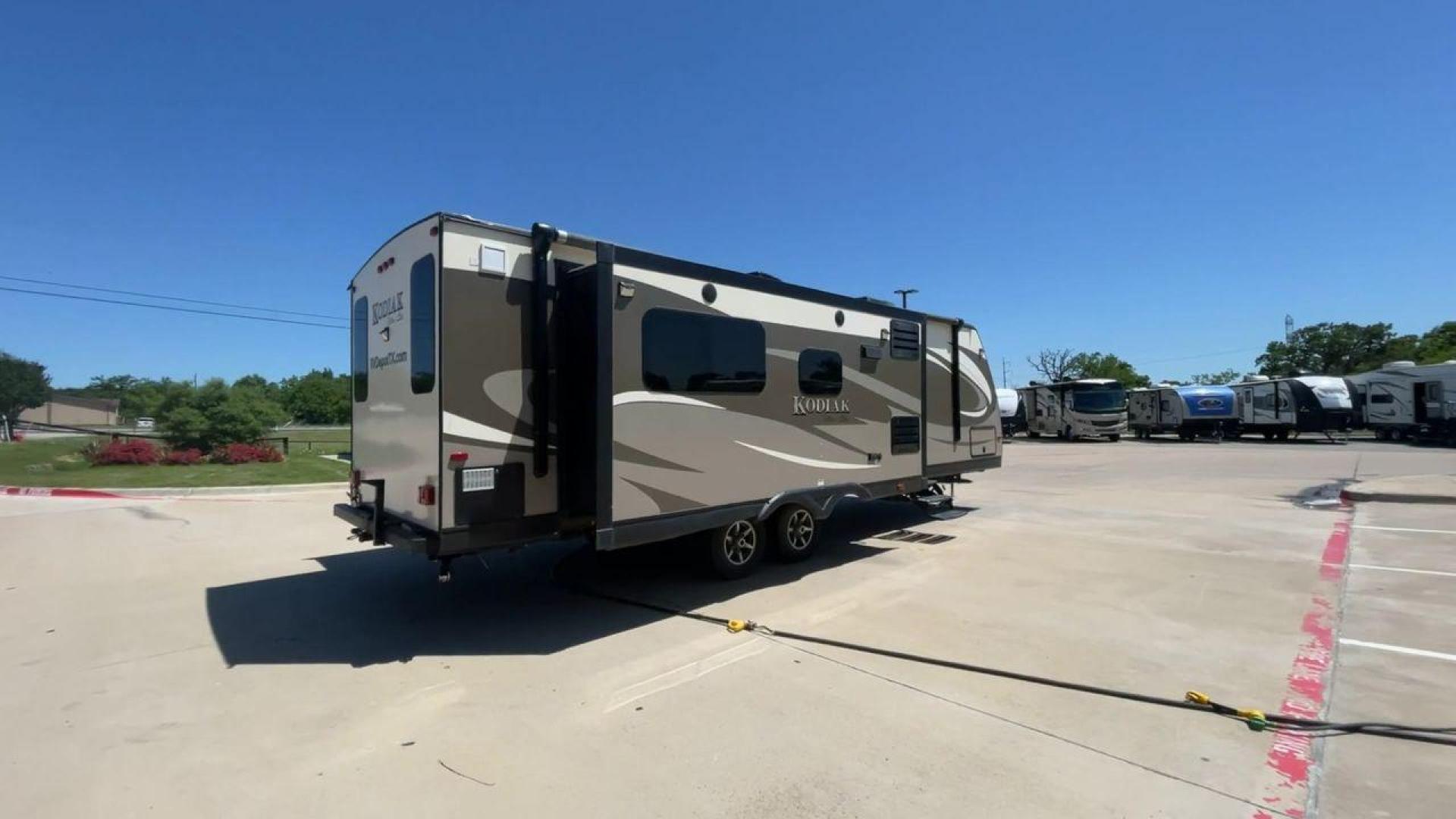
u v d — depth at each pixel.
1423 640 4.86
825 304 7.47
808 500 7.26
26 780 3.24
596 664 4.63
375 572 7.25
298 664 4.69
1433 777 3.12
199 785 3.18
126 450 18.22
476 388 5.03
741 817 2.89
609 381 5.43
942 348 9.59
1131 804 2.95
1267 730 3.58
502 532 5.16
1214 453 24.47
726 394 6.41
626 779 3.20
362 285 6.28
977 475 16.94
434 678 4.43
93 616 5.77
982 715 3.79
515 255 5.28
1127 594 6.09
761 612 5.71
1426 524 9.26
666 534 5.89
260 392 21.94
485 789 3.13
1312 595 6.00
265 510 11.77
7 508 12.03
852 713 3.84
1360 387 31.45
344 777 3.24
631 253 5.61
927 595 6.14
